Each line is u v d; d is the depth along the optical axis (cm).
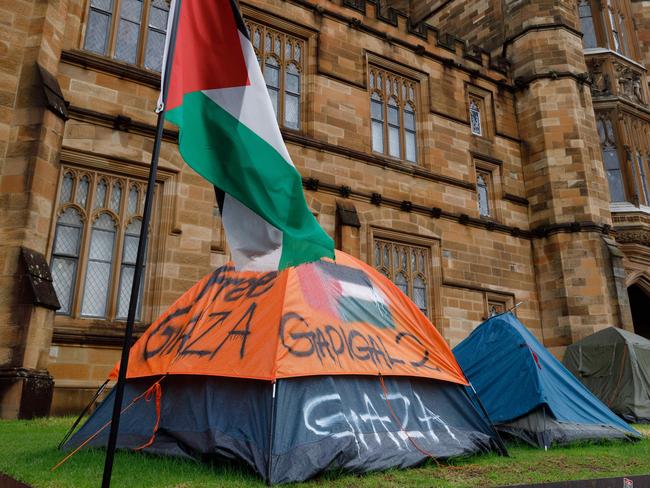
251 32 1745
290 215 606
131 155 1374
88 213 1308
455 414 809
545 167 2223
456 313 1905
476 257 2020
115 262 1316
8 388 984
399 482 567
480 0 2639
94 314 1279
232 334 704
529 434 931
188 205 1416
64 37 1359
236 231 600
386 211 1834
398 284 1836
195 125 608
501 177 2222
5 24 1186
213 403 668
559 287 2091
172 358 728
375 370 712
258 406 627
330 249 611
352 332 734
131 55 1492
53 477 526
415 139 2059
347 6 1959
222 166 607
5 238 1077
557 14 2377
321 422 625
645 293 2378
